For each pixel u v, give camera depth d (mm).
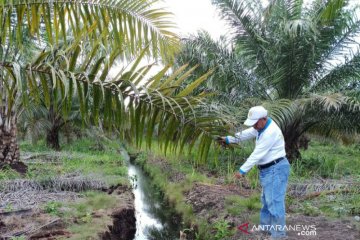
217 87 8320
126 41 3680
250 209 5445
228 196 6133
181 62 8164
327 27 7457
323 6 7230
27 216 4848
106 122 2895
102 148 12992
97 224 4848
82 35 3166
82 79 2752
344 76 8156
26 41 4301
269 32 8125
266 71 8414
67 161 9070
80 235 4320
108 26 3504
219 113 2861
